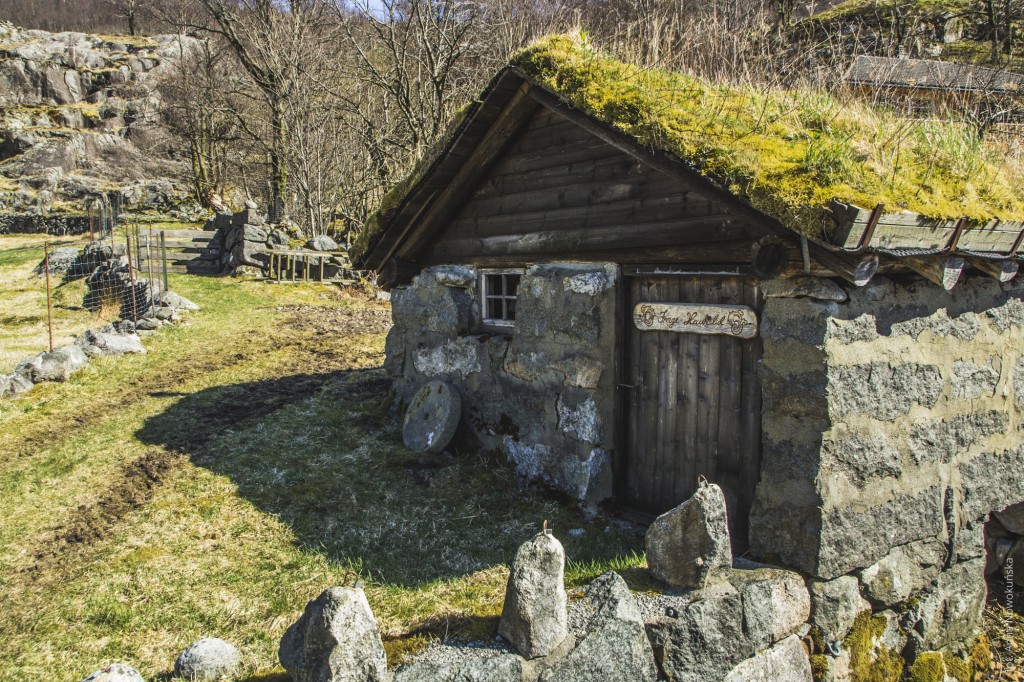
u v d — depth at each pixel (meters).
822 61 6.42
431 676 2.84
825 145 4.05
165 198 28.50
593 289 5.49
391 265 7.59
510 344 6.47
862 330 3.99
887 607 4.30
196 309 13.61
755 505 4.20
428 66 18.77
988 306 4.94
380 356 11.00
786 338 3.99
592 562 4.52
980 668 4.76
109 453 6.96
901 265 3.99
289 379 9.53
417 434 7.02
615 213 5.29
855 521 4.01
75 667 3.79
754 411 4.52
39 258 19.58
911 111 5.79
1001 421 5.09
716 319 4.67
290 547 5.11
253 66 24.20
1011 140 6.21
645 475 5.38
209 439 7.29
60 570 4.87
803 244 3.69
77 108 37.03
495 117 5.80
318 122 24.88
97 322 13.42
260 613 4.27
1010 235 4.23
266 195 29.78
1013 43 12.23
